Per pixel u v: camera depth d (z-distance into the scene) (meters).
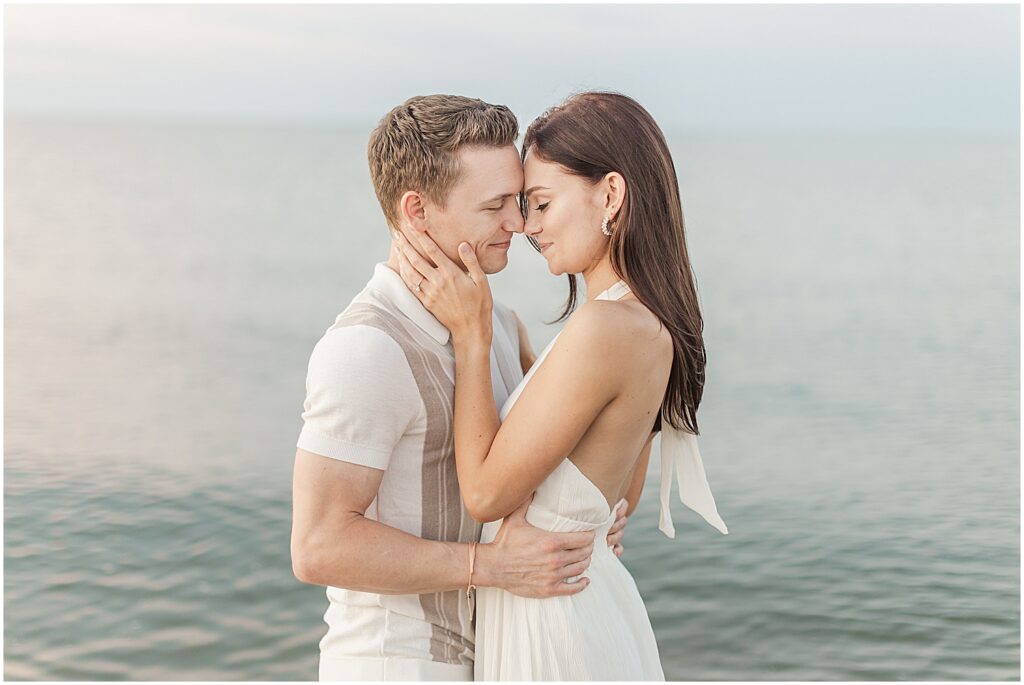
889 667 5.23
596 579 1.99
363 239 26.72
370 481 1.82
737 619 5.83
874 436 9.65
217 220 30.06
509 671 1.92
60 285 18.50
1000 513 7.48
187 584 6.34
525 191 1.97
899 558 6.63
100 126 125.62
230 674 5.30
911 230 29.38
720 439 9.57
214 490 7.98
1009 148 96.25
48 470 8.38
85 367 12.38
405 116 1.91
